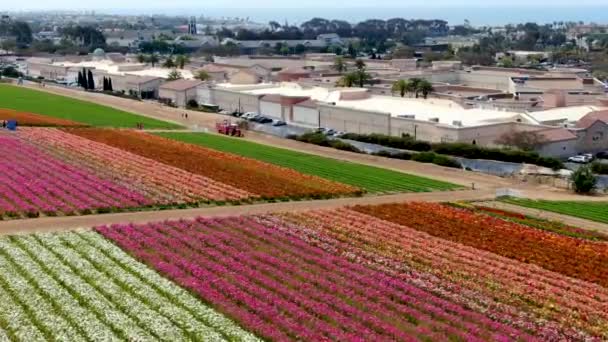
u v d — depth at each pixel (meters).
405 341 56.78
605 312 64.62
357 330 58.41
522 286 70.69
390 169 141.00
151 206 101.25
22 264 72.12
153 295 64.88
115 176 117.56
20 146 139.88
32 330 57.22
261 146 163.50
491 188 125.88
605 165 139.88
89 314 60.38
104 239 82.44
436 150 155.62
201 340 56.19
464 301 66.69
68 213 95.81
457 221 95.12
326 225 91.19
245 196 108.56
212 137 172.88
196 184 114.44
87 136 157.00
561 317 63.31
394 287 69.69
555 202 116.25
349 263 76.25
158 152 140.62
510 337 58.84
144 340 55.75
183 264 73.25
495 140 162.00
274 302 63.78
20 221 91.56
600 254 82.19
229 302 63.84
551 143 157.00
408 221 94.38
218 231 87.44
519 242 86.19
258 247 81.25
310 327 58.97
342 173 133.62
